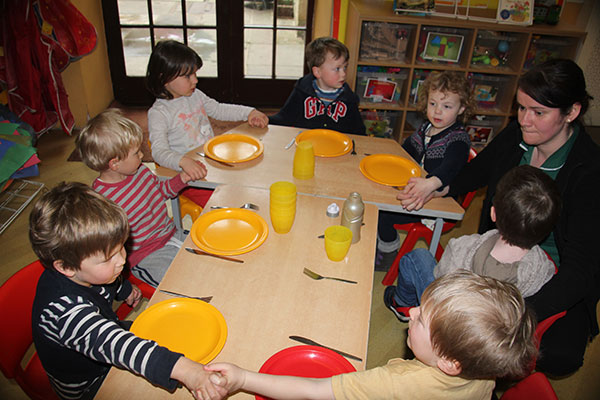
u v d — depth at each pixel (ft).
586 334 4.82
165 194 5.64
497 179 5.69
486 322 2.58
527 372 2.85
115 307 6.86
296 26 12.58
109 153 4.70
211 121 12.71
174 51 6.29
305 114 8.17
